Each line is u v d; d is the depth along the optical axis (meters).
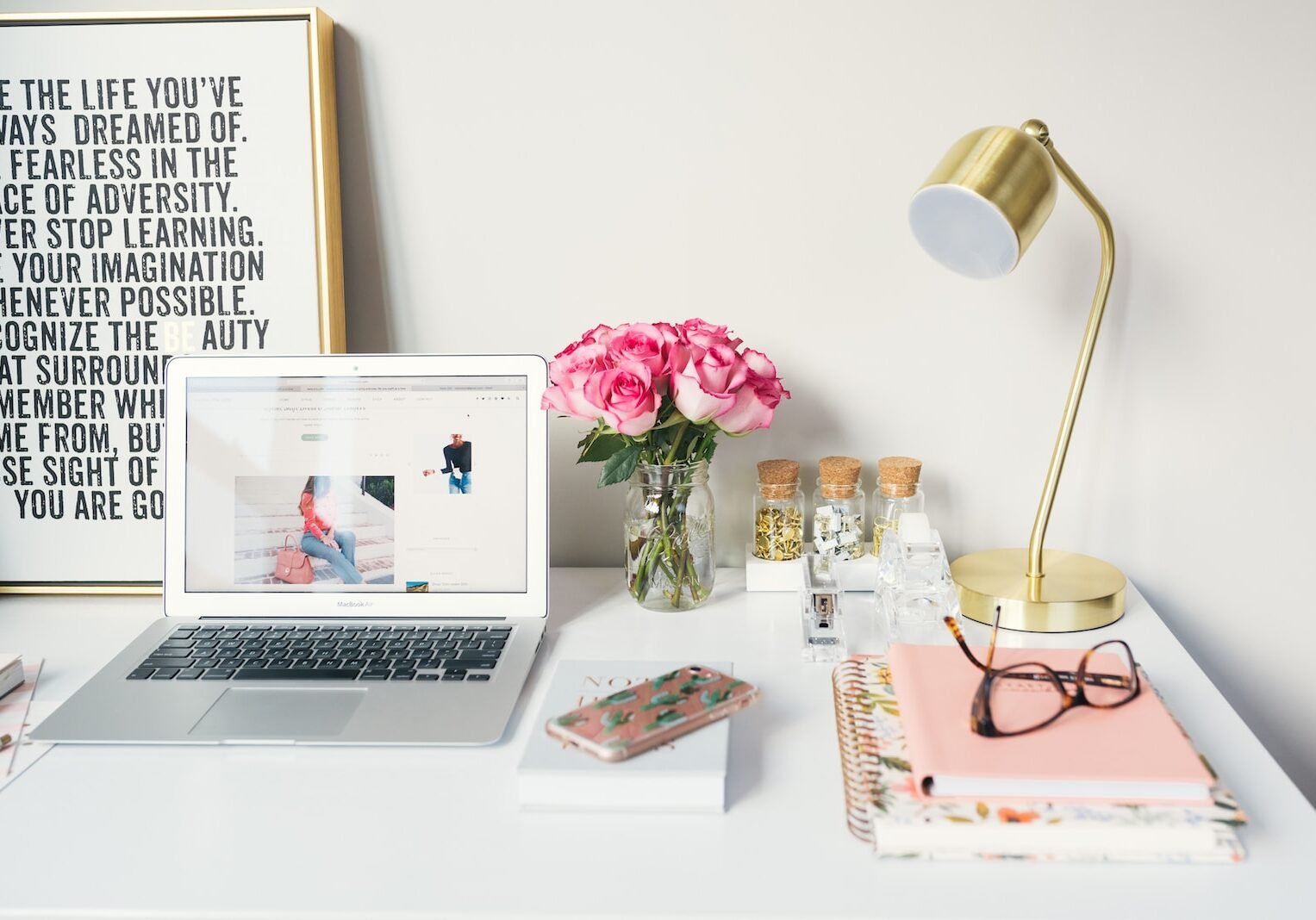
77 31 1.09
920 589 0.97
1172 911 0.59
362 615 1.01
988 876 0.62
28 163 1.11
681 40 1.09
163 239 1.12
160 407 1.14
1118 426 1.14
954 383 1.14
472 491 1.01
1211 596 1.16
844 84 1.09
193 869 0.64
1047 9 1.06
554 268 1.15
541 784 0.69
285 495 1.02
